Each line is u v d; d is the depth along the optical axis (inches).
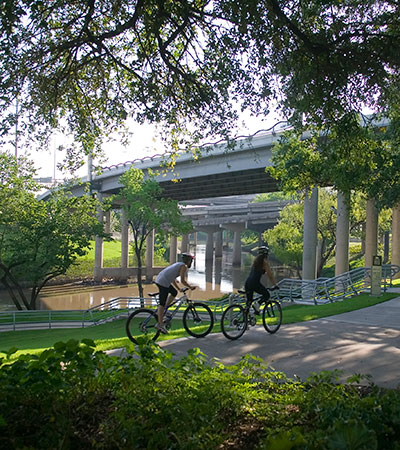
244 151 1380.4
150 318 353.1
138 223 1481.3
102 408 156.9
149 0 305.0
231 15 301.4
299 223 1780.3
